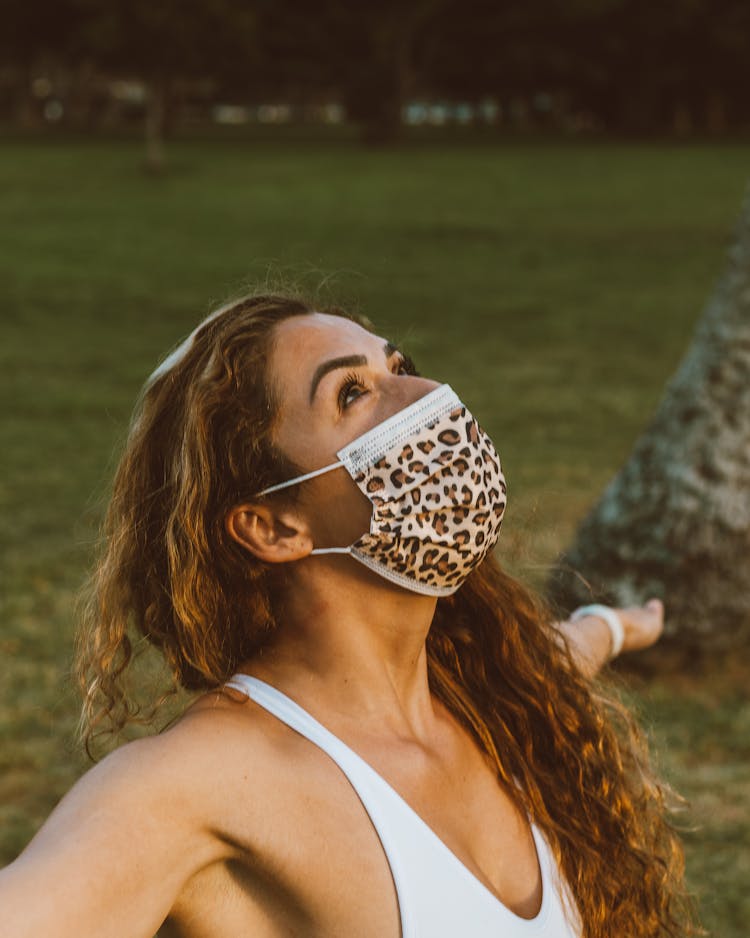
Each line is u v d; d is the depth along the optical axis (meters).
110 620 1.71
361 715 1.55
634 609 2.41
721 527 6.27
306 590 1.58
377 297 20.08
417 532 1.54
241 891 1.39
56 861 1.24
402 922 1.38
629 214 32.94
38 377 14.65
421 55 73.12
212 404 1.56
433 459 1.55
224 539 1.59
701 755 5.77
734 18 75.69
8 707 6.14
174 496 1.61
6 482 10.35
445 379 14.39
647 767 2.12
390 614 1.58
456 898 1.41
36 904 1.21
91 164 49.19
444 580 1.57
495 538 1.62
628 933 1.81
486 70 78.50
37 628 7.18
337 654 1.57
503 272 23.09
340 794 1.42
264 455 1.56
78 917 1.23
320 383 1.55
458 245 26.77
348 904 1.38
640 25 75.81
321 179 43.69
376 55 68.12
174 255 24.92
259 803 1.38
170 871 1.31
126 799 1.31
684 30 75.81
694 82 81.38
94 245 26.38
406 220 31.30
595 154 59.94
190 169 47.56
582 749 1.91
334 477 1.54
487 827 1.59
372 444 1.54
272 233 28.45
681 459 6.37
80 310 19.06
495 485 1.59
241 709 1.48
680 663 6.51
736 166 50.81
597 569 6.52
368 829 1.41
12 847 5.01
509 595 1.97
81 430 12.21
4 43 67.50
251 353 1.58
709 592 6.33
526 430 12.05
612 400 13.43
